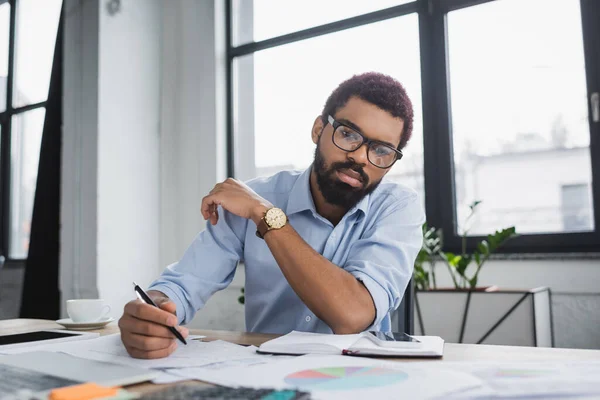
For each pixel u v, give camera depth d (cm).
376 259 108
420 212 125
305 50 272
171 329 78
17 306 319
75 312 118
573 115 208
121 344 89
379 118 110
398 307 121
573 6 210
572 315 195
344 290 96
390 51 249
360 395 56
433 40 238
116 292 262
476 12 230
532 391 58
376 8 254
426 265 221
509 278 207
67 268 263
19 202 335
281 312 125
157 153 290
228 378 64
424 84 238
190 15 295
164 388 60
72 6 271
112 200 263
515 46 221
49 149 278
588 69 205
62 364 70
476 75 229
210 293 124
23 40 339
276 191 135
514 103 221
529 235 211
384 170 115
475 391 58
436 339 87
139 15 285
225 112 289
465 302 184
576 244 203
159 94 294
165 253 287
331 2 266
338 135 113
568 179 209
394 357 76
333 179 115
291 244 101
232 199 108
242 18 293
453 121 233
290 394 53
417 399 55
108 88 265
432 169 234
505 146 222
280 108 278
